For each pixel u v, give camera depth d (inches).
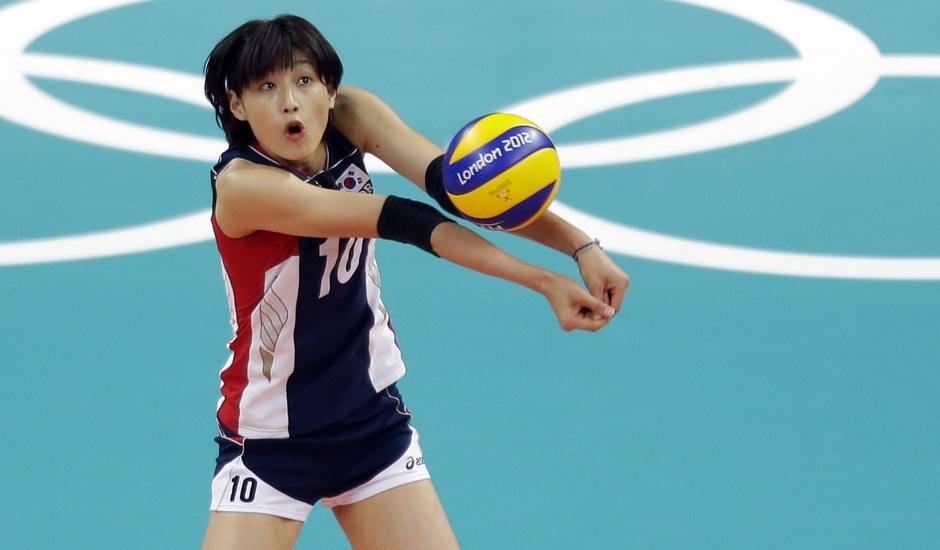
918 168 1133.7
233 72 511.5
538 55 1305.4
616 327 940.6
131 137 1151.0
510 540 744.3
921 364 905.5
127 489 783.7
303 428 554.6
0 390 866.1
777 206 1075.9
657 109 1203.2
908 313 957.8
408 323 942.4
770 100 1226.6
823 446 826.8
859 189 1103.0
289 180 503.2
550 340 929.5
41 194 1075.3
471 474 797.9
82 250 1012.5
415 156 540.1
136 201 1069.8
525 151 467.8
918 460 815.1
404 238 486.9
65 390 868.6
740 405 863.1
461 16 1396.4
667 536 749.3
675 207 1068.5
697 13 1402.6
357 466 567.2
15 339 916.0
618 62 1291.8
